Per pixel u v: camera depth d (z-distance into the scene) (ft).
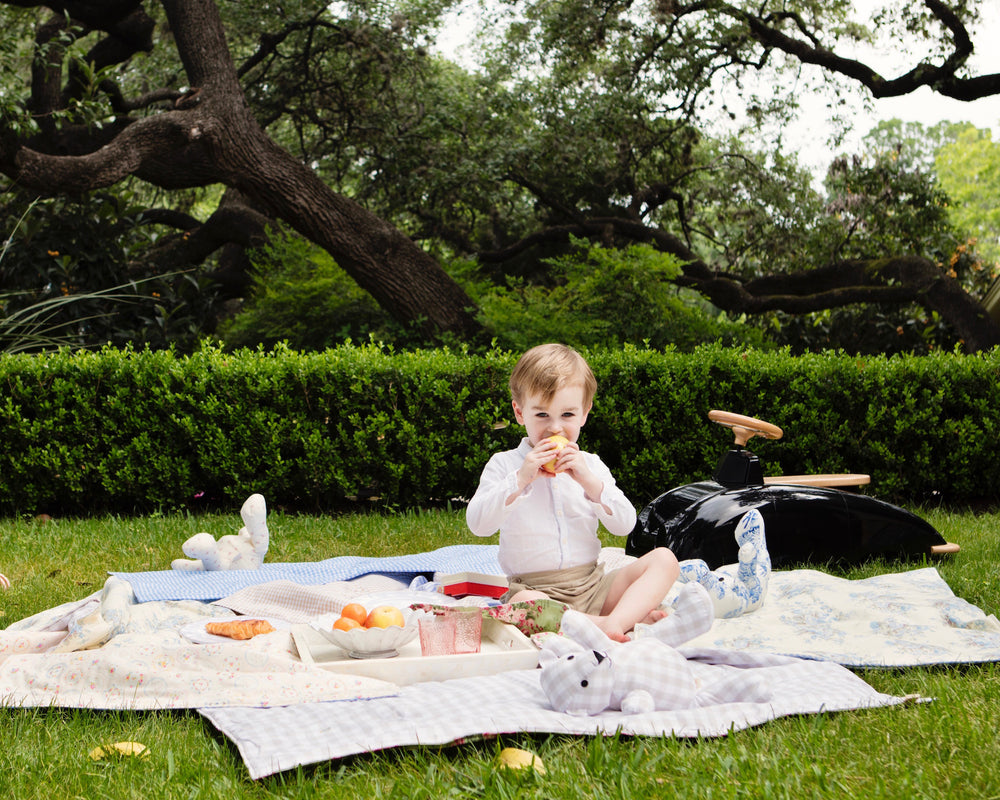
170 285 39.58
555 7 47.21
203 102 31.35
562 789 6.41
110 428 21.25
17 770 7.04
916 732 7.47
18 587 14.26
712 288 44.42
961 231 50.93
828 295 41.01
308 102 51.60
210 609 11.60
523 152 46.70
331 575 13.74
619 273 33.83
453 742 7.14
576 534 11.25
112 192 43.45
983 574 14.82
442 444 21.70
